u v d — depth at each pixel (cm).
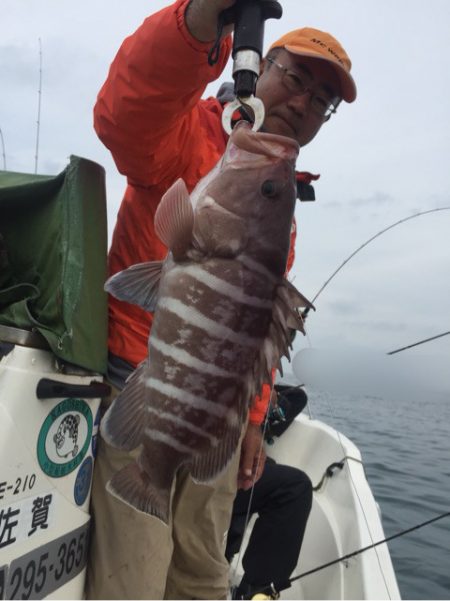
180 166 79
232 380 58
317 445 160
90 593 76
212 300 58
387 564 100
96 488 78
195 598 92
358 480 133
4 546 58
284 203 61
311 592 114
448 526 190
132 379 60
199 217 59
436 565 159
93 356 71
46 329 63
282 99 93
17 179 75
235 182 60
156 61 60
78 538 73
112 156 74
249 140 60
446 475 259
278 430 159
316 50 90
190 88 63
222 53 62
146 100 62
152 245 84
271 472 116
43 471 64
